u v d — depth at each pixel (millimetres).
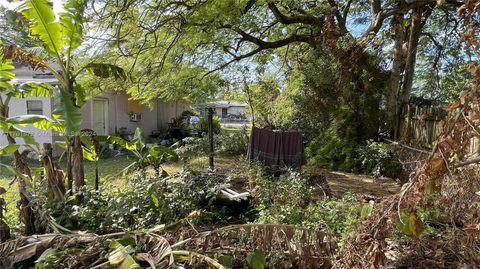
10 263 3293
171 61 8977
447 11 9055
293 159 7934
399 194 2371
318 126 11750
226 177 6629
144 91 9961
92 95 8953
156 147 5934
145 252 3008
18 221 4531
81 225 4156
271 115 13641
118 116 15164
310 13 9562
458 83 8328
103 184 5559
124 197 4480
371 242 2566
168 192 4918
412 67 10180
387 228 2518
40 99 11523
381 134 10180
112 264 2732
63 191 4617
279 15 9070
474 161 2166
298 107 11953
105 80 8406
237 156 11859
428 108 7965
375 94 10273
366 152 9039
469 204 2627
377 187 7199
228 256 3062
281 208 4445
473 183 2588
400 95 10188
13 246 3402
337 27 9578
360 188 7082
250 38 9758
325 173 8797
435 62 10164
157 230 3453
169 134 17422
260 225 3361
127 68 8789
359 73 10156
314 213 4199
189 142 11617
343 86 10430
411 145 7977
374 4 8648
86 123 13125
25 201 4301
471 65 2092
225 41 9438
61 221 4086
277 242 3281
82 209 4234
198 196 5152
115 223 4125
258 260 2996
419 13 8109
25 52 4617
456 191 2533
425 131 7758
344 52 9016
